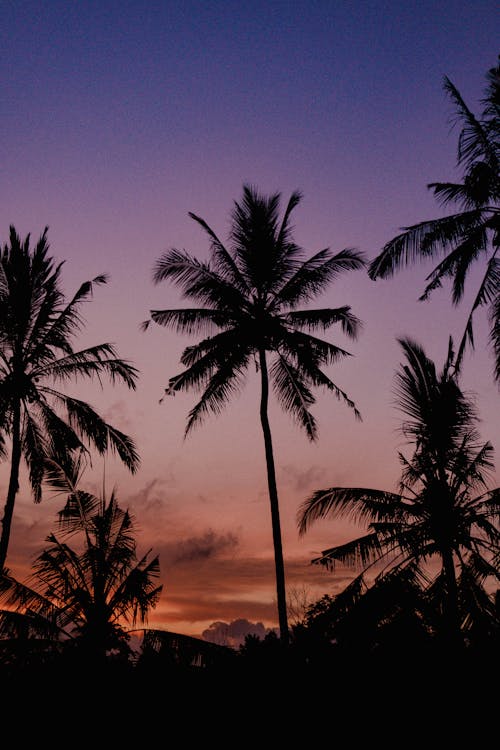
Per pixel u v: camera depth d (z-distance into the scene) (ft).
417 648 43.19
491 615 46.19
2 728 40.65
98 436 69.77
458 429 52.65
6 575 51.06
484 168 49.57
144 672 45.37
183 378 68.64
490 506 50.49
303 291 70.64
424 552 50.49
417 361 54.85
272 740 38.17
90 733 40.27
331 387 68.59
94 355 70.44
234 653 46.19
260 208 70.69
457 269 52.34
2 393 64.85
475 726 36.45
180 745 39.06
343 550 52.60
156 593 52.42
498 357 48.91
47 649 48.32
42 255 70.03
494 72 50.72
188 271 69.15
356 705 38.65
